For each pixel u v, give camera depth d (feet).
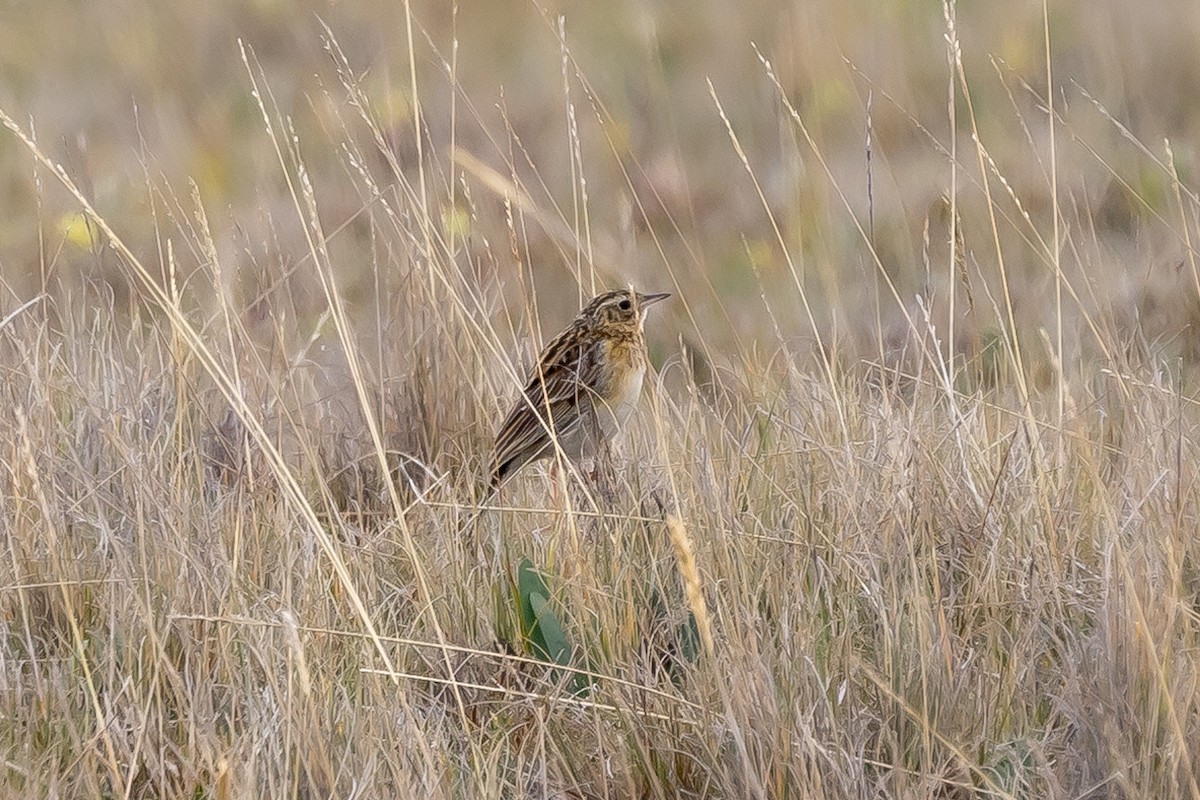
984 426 41.47
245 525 38.06
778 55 83.30
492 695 34.19
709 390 54.34
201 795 30.22
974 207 64.69
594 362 46.37
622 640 34.47
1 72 96.07
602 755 30.78
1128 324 52.31
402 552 38.42
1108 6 86.38
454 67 48.37
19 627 35.01
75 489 38.70
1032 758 30.55
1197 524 35.58
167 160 78.79
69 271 59.52
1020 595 34.99
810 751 28.73
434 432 45.78
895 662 32.19
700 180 74.95
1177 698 29.78
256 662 33.01
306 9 99.91
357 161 48.11
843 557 34.96
